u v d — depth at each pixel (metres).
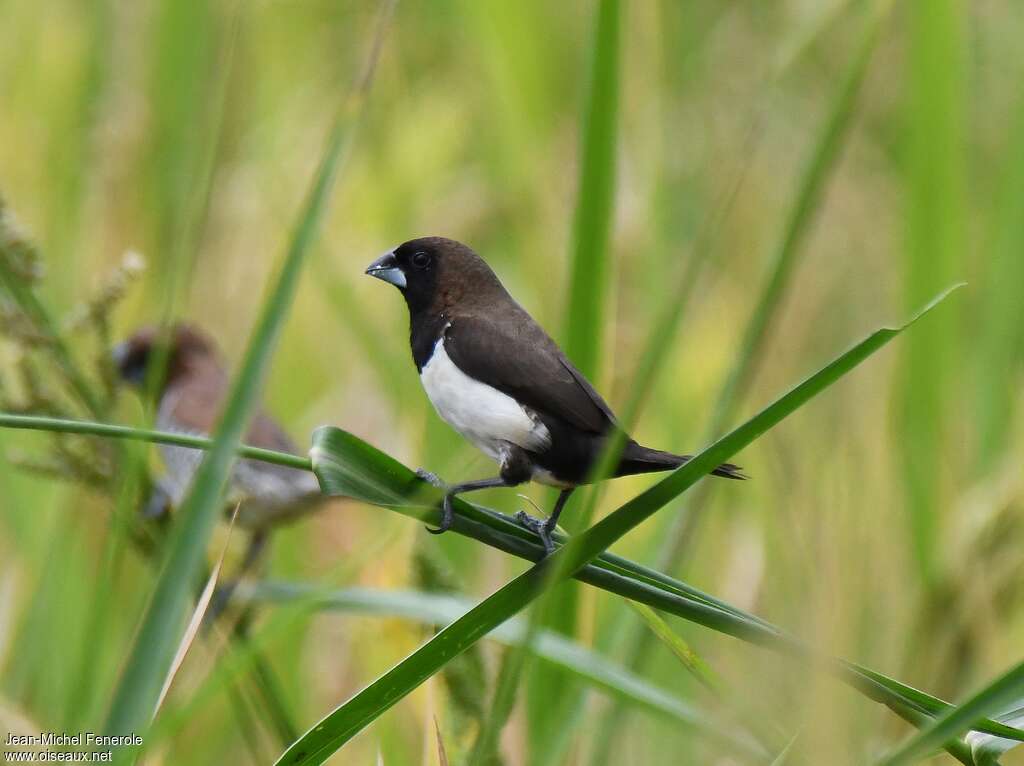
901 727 8.28
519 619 7.75
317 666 10.23
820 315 14.10
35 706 9.41
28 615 9.70
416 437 11.33
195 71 13.57
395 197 14.63
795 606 9.68
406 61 16.53
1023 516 9.59
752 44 15.57
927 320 12.16
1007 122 15.59
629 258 13.11
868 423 11.07
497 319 8.37
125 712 5.73
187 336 11.89
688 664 7.10
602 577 6.04
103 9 13.98
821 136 10.01
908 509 10.99
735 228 13.70
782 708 7.07
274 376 12.83
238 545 11.15
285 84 15.79
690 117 14.91
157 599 5.83
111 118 13.32
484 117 14.35
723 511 11.77
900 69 15.47
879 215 14.83
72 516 10.37
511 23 13.97
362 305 12.79
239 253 13.08
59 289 12.27
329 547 10.95
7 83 13.97
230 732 9.95
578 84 14.79
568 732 8.20
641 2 13.59
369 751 8.84
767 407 5.41
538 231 13.46
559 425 7.97
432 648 5.77
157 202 12.95
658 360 8.84
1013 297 12.88
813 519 9.48
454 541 10.88
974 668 9.33
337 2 16.86
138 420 11.80
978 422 12.52
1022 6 16.02
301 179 14.52
